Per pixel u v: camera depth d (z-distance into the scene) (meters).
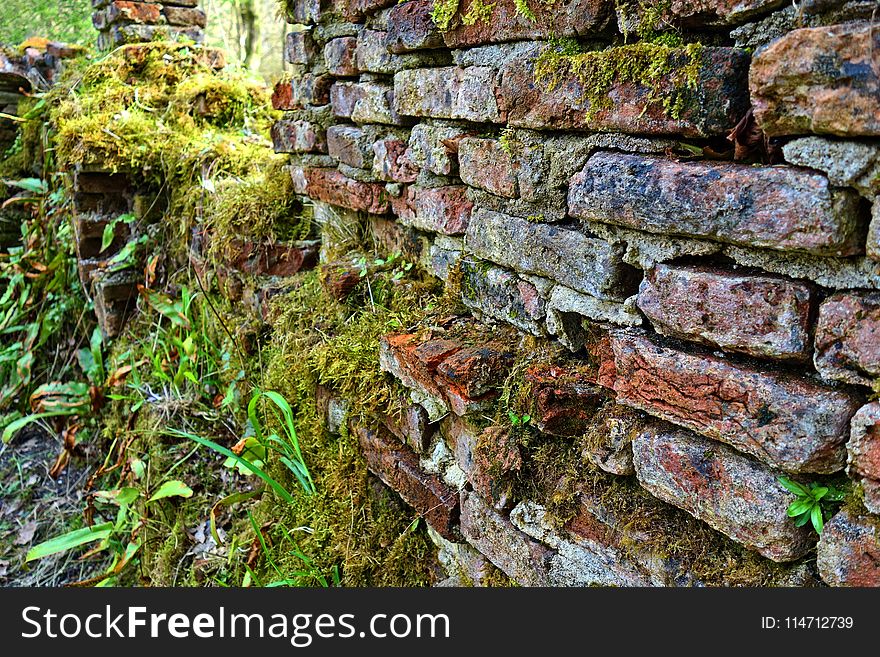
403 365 1.78
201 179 3.26
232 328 2.80
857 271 0.98
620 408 1.34
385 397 1.88
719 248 1.13
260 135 3.89
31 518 3.49
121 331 3.82
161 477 2.78
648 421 1.28
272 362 2.36
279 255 2.63
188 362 3.02
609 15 1.27
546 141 1.43
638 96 1.21
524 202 1.52
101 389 3.40
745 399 1.09
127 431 3.10
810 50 0.94
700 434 1.18
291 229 2.66
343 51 2.10
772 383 1.06
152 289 3.61
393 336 1.83
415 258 2.06
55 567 3.17
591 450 1.37
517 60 1.44
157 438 2.89
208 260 3.07
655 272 1.22
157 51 4.11
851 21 0.94
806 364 1.05
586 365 1.47
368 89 2.04
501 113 1.50
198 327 3.22
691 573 1.21
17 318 4.23
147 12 4.41
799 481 1.07
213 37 7.20
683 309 1.17
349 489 2.03
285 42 2.48
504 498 1.53
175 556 2.56
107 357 3.94
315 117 2.38
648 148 1.23
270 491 2.36
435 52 1.75
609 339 1.34
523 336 1.63
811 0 0.98
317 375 2.13
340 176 2.29
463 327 1.78
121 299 3.80
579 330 1.48
